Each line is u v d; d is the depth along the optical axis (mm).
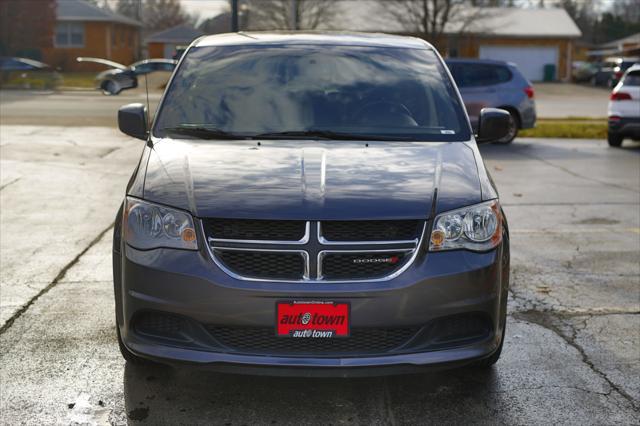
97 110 21391
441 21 38938
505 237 3598
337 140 4023
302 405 3533
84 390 3641
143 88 29391
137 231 3359
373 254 3217
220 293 3156
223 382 3758
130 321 3350
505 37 48375
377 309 3158
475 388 3740
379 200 3314
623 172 11359
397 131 4152
